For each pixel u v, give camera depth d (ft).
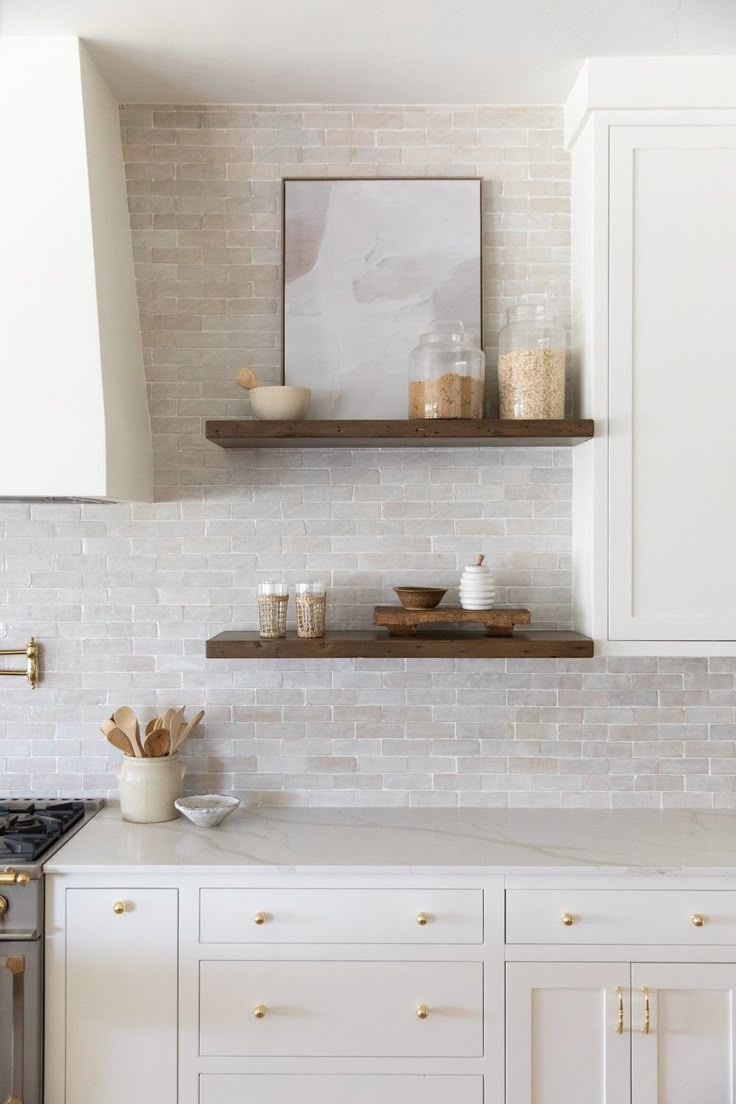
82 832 7.14
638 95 6.95
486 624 7.29
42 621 7.89
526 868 6.40
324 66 7.20
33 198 6.53
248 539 7.92
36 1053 6.29
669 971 6.42
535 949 6.42
